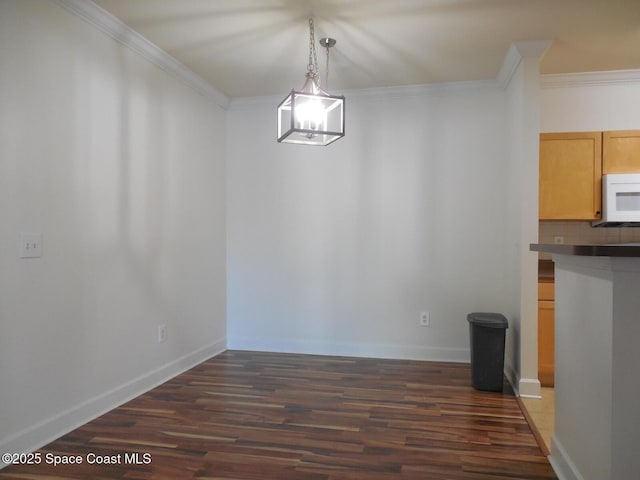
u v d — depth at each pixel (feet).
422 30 9.84
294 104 7.87
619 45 10.68
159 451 7.72
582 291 6.20
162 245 11.32
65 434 8.31
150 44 10.47
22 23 7.42
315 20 9.40
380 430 8.56
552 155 12.26
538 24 9.55
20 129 7.41
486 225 13.15
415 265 13.60
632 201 11.69
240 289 14.78
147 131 10.73
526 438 8.25
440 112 13.39
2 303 7.14
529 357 10.47
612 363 5.18
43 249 7.87
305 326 14.33
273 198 14.51
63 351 8.32
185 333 12.42
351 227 13.98
